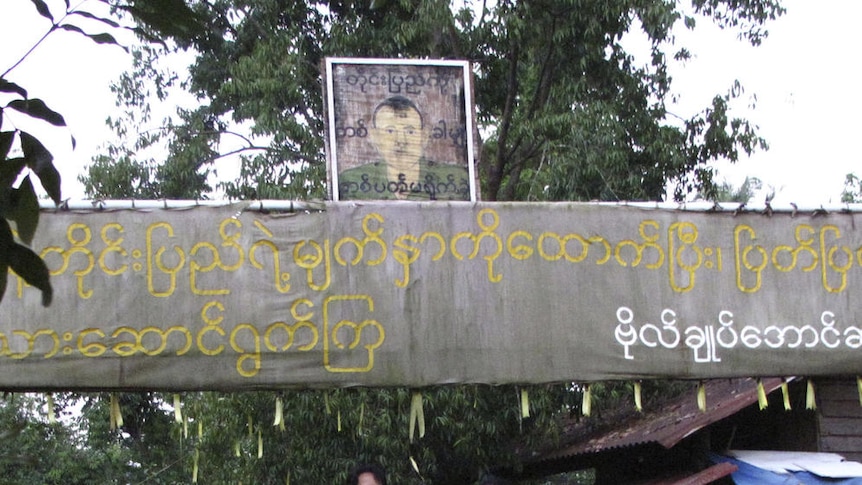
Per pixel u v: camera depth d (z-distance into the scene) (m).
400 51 14.39
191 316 6.22
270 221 6.38
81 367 6.10
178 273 6.25
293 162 14.52
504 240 6.53
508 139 15.27
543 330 6.46
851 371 6.71
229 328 6.23
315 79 15.00
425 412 12.02
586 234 6.60
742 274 6.71
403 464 12.22
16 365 6.05
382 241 6.44
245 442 12.34
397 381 6.30
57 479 16.45
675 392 13.31
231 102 16.14
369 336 6.33
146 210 6.30
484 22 13.76
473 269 6.47
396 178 6.74
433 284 6.43
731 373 6.60
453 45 14.03
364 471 6.12
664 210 6.71
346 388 6.28
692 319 6.60
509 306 6.46
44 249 6.17
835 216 6.86
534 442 12.97
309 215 6.41
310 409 11.65
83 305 6.16
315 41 15.75
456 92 6.91
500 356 6.40
